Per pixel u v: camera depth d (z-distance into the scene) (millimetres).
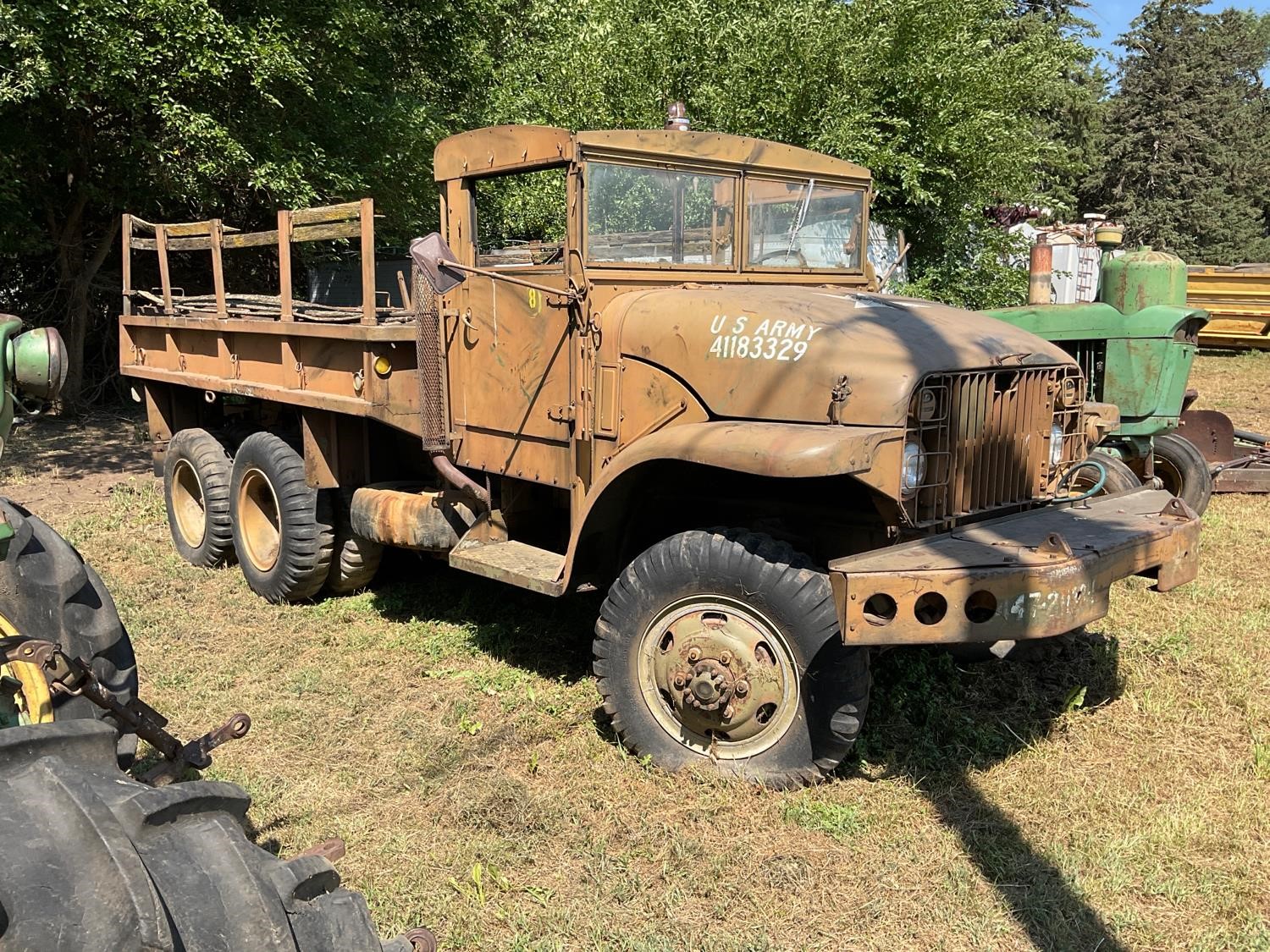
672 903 3029
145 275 13070
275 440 5766
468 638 5156
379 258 10508
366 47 11984
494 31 14039
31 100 9930
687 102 11773
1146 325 6465
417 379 4781
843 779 3693
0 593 2695
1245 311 17141
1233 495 8281
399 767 3877
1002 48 13336
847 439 3293
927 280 12867
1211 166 41625
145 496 8289
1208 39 42812
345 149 11344
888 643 3176
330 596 5926
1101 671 4602
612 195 4094
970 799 3561
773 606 3525
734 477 4094
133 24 9305
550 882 3162
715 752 3738
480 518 4746
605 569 4344
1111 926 2881
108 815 1550
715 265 4469
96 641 2809
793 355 3592
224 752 3996
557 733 4113
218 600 5840
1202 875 3092
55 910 1401
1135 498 4215
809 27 11406
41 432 11242
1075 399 4195
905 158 11695
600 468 4137
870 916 2961
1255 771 3695
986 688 4461
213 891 1614
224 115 10445
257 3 10234
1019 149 12812
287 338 5594
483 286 4594
